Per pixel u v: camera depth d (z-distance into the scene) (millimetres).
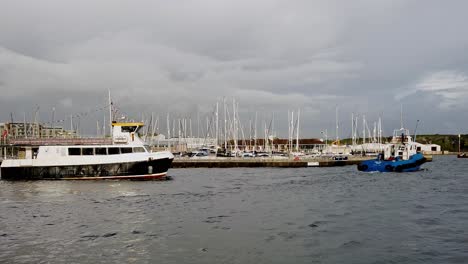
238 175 82938
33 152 65688
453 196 47500
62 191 51031
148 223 32250
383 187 57656
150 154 64125
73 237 27891
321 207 39875
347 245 25906
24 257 23547
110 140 67062
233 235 28438
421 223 32125
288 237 27859
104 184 58406
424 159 90562
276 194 49906
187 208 39156
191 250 24844
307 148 196000
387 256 23656
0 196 46875
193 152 139750
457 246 25594
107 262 22641
